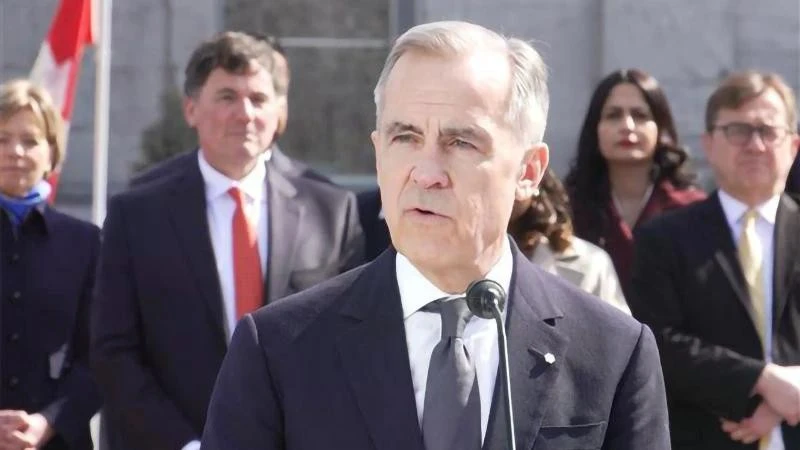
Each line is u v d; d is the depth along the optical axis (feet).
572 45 57.47
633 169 30.81
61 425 24.68
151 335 23.70
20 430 24.26
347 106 60.08
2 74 57.06
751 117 25.22
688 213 25.67
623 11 57.21
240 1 59.41
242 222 24.35
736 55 57.52
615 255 29.55
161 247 23.85
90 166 56.75
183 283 23.75
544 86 14.10
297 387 13.78
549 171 23.89
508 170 13.67
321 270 24.41
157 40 57.06
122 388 23.30
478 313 13.51
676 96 57.36
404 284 14.19
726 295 24.77
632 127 30.37
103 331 23.72
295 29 59.82
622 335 14.32
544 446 13.64
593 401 13.93
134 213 24.20
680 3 57.31
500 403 13.65
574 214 30.17
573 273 23.38
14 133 25.57
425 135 13.37
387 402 13.65
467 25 13.76
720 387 23.94
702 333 24.81
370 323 14.02
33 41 57.06
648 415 14.08
